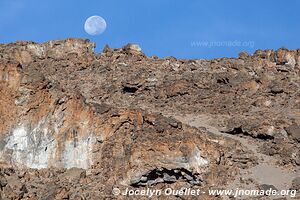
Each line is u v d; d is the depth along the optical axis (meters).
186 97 109.50
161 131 85.38
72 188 79.38
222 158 87.00
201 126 99.19
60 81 111.94
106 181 81.56
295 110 106.25
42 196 76.81
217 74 114.94
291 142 94.81
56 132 84.38
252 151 92.81
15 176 80.69
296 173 88.38
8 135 83.31
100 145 85.06
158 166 82.50
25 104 84.62
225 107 106.62
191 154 83.56
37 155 83.31
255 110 106.31
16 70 85.81
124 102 107.75
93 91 109.25
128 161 82.88
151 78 112.94
